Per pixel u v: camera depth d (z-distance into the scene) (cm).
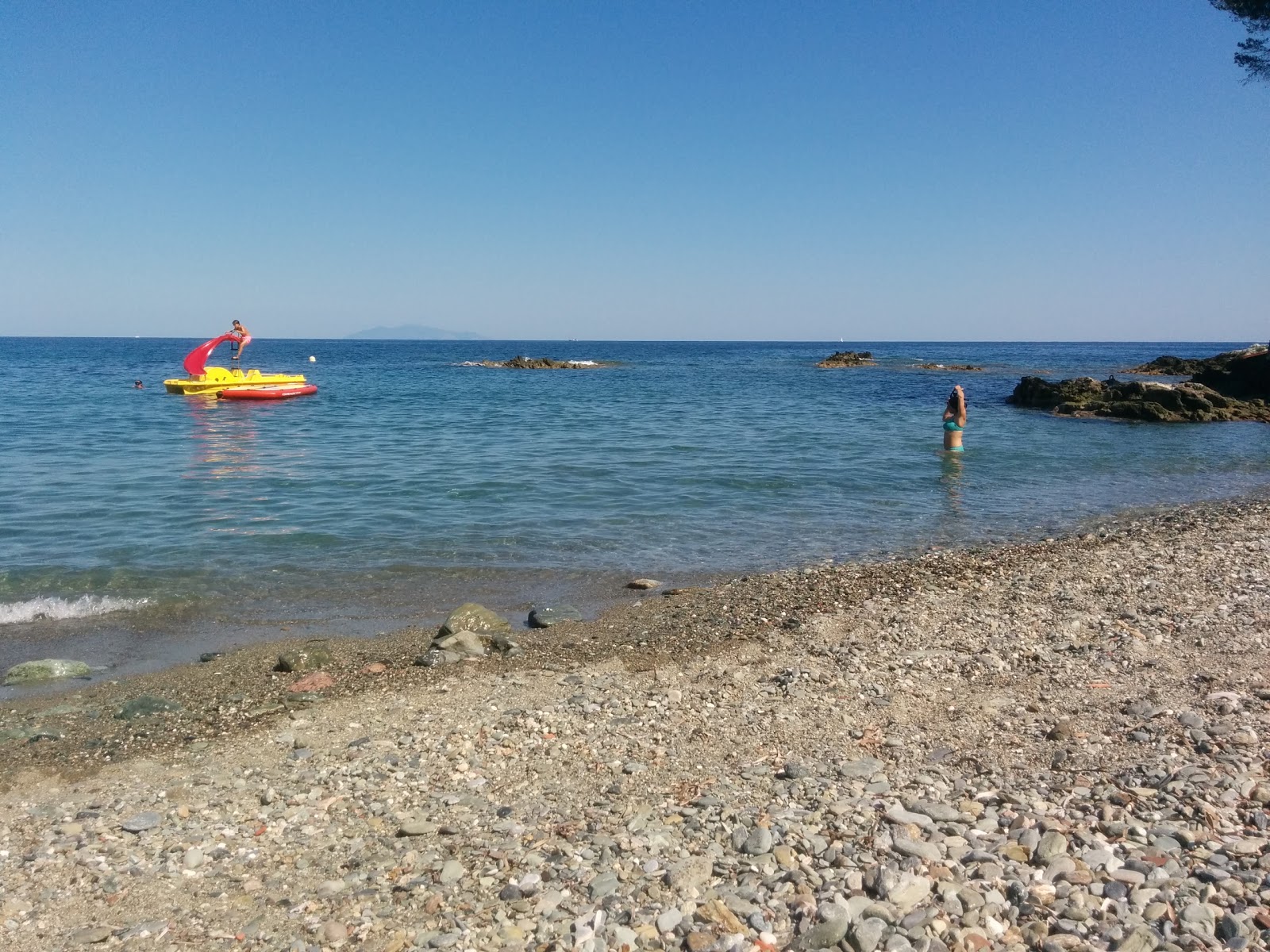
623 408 4122
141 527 1496
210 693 829
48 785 646
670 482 1998
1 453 2362
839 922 419
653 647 952
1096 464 2380
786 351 19725
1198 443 2848
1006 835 503
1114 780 566
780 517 1659
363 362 11131
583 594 1176
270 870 514
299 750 690
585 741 690
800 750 657
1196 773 562
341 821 573
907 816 528
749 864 488
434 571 1267
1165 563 1186
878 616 1005
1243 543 1307
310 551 1362
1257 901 423
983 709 714
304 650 923
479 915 454
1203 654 807
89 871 516
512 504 1739
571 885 479
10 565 1256
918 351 18650
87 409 3669
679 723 723
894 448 2623
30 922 466
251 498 1756
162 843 550
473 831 550
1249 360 4175
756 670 848
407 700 796
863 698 756
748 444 2692
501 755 668
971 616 982
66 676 874
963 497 1883
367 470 2127
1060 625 924
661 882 475
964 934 411
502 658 921
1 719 770
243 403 4041
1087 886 442
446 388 5675
